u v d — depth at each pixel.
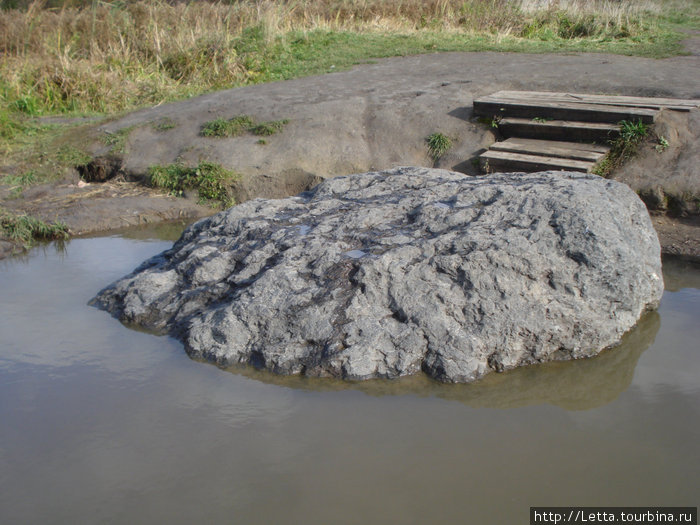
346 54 12.98
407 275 4.15
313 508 2.91
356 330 4.00
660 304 5.02
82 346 4.41
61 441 3.41
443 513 2.86
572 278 4.16
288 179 8.23
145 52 13.59
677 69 9.73
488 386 3.87
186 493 3.02
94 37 13.88
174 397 3.78
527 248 4.16
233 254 4.82
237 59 12.80
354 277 4.21
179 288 4.78
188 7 15.47
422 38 13.79
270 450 3.29
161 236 7.18
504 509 2.87
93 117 11.17
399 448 3.30
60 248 6.88
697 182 6.74
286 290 4.25
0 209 7.52
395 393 3.79
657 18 16.19
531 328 4.04
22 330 4.69
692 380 3.93
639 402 3.71
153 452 3.31
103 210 7.75
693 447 3.29
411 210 4.85
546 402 3.71
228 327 4.18
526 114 8.12
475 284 4.07
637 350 4.29
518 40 13.52
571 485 3.02
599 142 7.55
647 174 7.05
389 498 2.95
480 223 4.41
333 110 9.20
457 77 10.12
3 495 3.05
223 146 8.78
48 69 12.27
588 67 10.12
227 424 3.52
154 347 4.35
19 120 10.49
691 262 5.95
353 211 4.93
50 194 8.38
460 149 8.19
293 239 4.70
